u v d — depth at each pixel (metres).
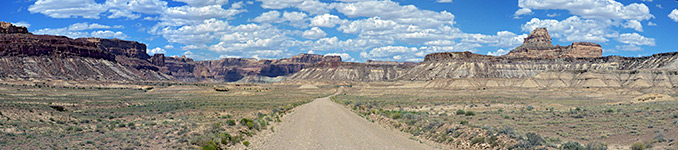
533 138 28.88
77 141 32.41
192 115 66.38
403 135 39.06
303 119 56.00
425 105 90.31
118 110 79.50
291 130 43.22
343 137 37.00
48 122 53.84
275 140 35.97
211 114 68.94
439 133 36.00
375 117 57.75
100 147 29.11
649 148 27.05
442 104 92.75
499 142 29.14
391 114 58.12
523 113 60.34
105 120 59.47
